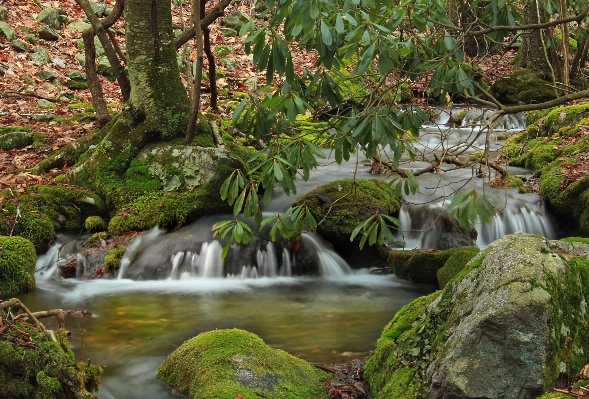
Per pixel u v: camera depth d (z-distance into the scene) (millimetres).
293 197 7820
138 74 7707
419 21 3330
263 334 4922
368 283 6473
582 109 10188
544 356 2996
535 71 14922
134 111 7746
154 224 7070
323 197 7215
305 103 3422
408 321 3775
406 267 6504
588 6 3395
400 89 3822
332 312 5488
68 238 6922
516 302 3014
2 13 14109
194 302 5777
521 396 3000
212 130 8141
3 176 7695
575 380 3068
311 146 3449
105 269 6520
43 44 13648
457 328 3207
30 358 3367
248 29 3324
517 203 7715
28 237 6656
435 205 7438
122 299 5844
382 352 3699
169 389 3943
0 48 12789
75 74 12578
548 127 10492
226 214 7359
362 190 7336
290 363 3949
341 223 6961
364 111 3426
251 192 3465
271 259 6676
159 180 7449
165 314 5434
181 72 13234
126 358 4480
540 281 3074
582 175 7852
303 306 5672
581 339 3174
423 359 3387
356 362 4188
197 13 7371
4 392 3326
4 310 3826
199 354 3918
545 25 3432
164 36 7746
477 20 3504
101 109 8898
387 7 3408
